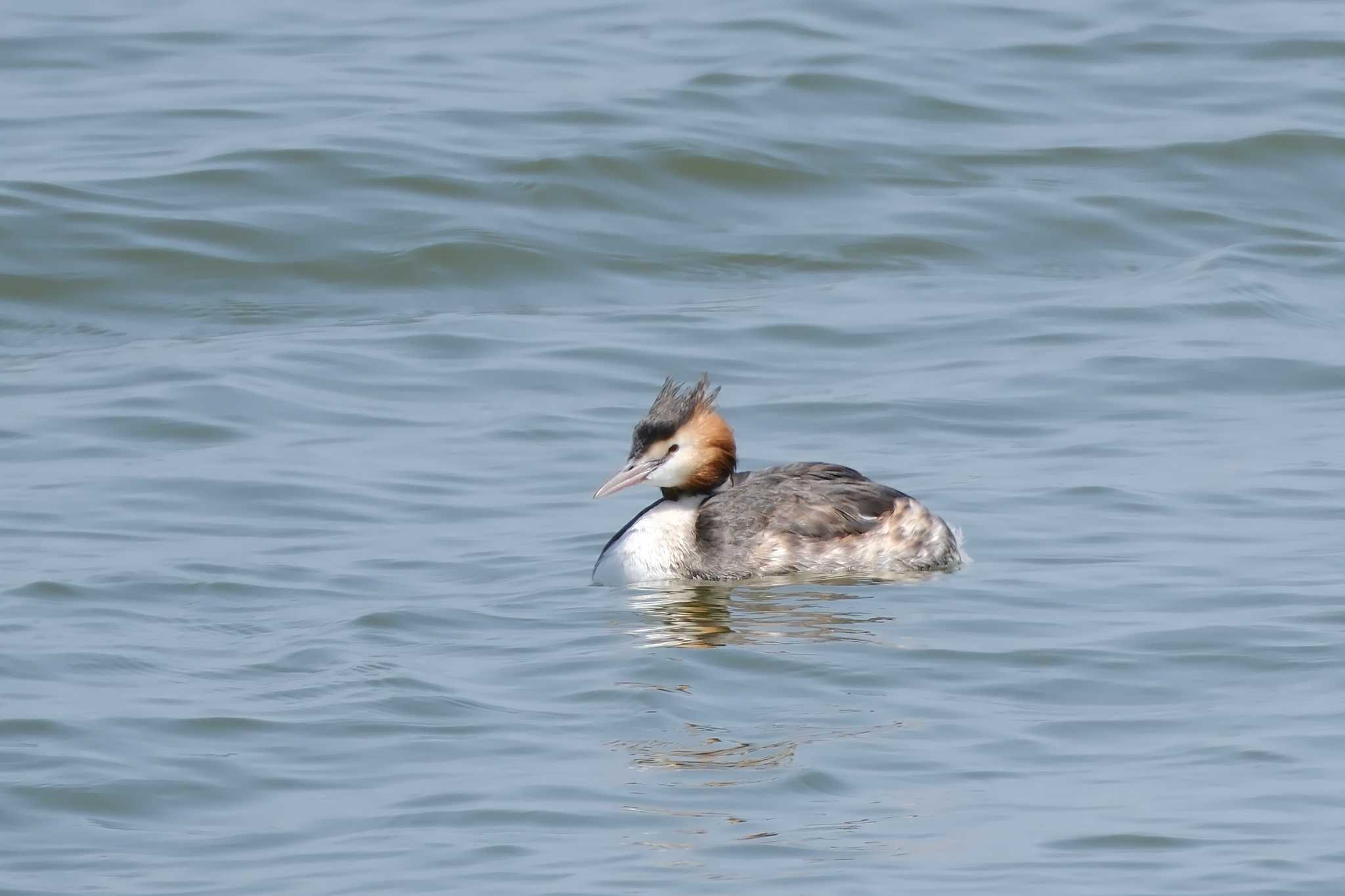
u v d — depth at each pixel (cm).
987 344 1956
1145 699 1110
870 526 1422
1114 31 2842
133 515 1502
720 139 2450
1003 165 2438
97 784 992
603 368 1900
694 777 1001
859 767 1013
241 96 2589
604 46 2788
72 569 1366
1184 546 1403
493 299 2138
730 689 1134
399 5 3028
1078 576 1343
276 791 989
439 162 2378
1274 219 2330
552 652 1205
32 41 2798
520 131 2469
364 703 1104
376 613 1276
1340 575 1318
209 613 1282
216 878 891
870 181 2391
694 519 1428
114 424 1731
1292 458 1620
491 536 1474
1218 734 1052
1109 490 1543
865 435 1714
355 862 904
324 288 2153
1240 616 1241
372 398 1816
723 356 1933
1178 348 1928
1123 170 2427
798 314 2050
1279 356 1906
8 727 1063
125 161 2375
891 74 2667
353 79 2659
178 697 1113
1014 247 2255
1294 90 2645
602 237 2259
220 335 2031
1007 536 1445
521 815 954
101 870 902
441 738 1057
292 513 1516
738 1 2973
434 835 932
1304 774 992
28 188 2284
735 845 920
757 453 1678
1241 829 927
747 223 2302
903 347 1955
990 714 1090
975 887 872
